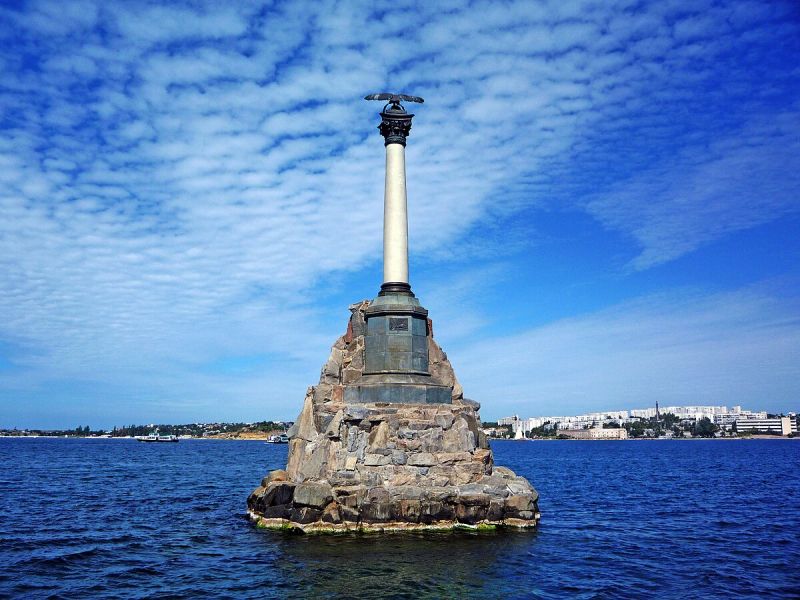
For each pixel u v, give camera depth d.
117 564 23.53
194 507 40.22
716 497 48.88
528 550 24.80
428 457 28.03
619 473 79.31
